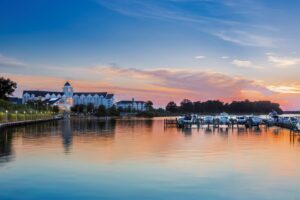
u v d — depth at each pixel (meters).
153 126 79.12
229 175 20.31
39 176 19.97
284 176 20.12
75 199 15.85
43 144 35.50
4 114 80.69
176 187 17.75
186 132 56.84
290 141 40.34
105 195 16.42
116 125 83.88
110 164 23.62
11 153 28.59
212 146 34.38
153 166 22.98
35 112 118.38
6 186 17.88
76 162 24.34
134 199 15.84
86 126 76.62
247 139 42.94
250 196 16.31
